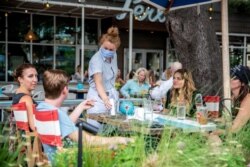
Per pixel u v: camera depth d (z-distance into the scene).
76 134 2.38
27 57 13.63
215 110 3.63
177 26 5.41
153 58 15.12
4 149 1.81
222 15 3.92
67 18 14.08
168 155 1.84
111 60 4.07
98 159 1.82
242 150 2.37
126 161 1.85
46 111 2.30
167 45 15.25
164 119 3.14
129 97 6.03
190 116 3.60
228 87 3.80
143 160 1.86
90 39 14.43
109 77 4.09
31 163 2.04
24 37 13.49
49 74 2.59
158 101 4.48
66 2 10.97
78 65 13.52
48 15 13.72
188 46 5.44
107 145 1.96
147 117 3.37
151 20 13.36
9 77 13.38
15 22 13.36
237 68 3.48
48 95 2.60
